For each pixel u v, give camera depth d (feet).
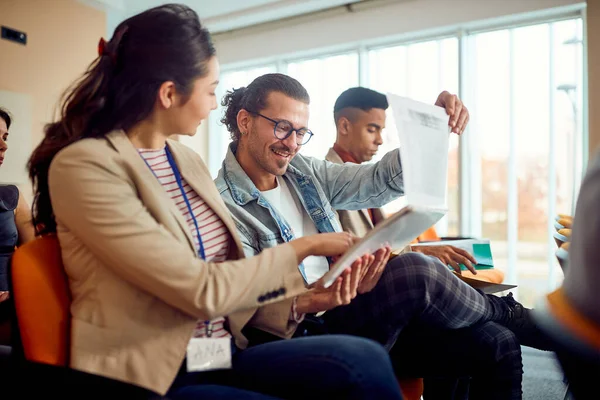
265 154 5.03
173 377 3.02
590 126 11.55
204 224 3.72
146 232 2.90
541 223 12.85
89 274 3.03
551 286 12.62
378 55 14.98
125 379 2.91
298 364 3.17
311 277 5.29
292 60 16.39
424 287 4.04
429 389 5.86
